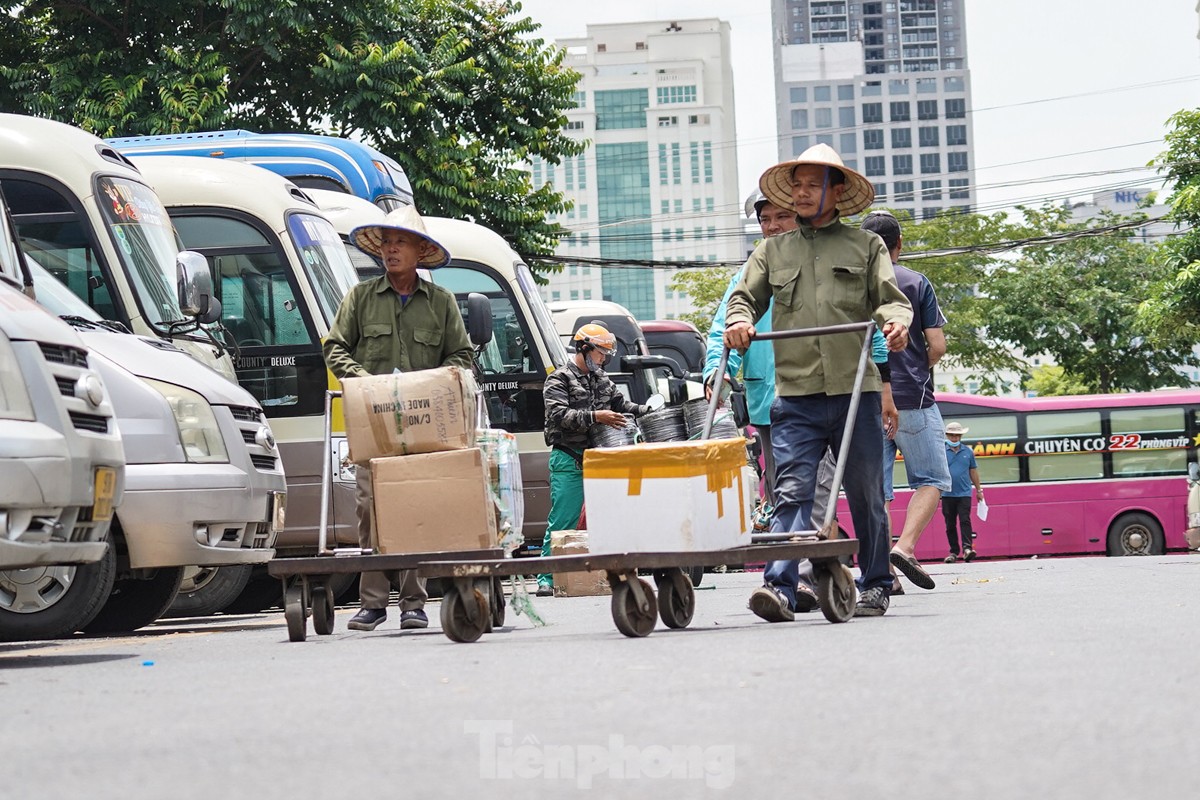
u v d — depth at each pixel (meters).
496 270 30.94
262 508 18.28
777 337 13.93
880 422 14.28
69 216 21.23
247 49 49.69
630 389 43.44
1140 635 11.37
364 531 15.20
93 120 46.41
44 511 12.68
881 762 6.31
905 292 18.55
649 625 12.84
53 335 13.39
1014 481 58.38
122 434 17.00
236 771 6.55
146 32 49.16
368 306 15.76
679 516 12.80
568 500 23.70
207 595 21.41
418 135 50.41
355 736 7.40
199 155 30.78
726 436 24.58
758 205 16.91
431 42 52.47
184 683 10.35
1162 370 88.25
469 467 14.24
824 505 17.39
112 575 16.27
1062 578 22.38
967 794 5.66
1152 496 57.75
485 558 13.89
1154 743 6.67
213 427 17.84
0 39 49.19
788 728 7.22
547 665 10.43
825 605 13.51
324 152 30.81
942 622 13.17
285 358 25.22
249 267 25.48
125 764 6.88
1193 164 64.69
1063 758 6.35
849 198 14.34
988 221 94.12
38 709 9.14
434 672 10.30
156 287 21.47
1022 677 8.91
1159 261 66.75
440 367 15.06
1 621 16.03
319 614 15.14
